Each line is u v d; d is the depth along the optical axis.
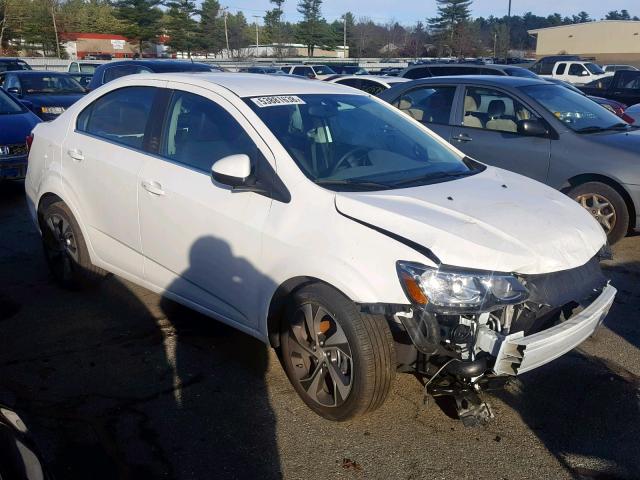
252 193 3.69
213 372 3.99
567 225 3.50
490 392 3.80
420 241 3.10
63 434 3.33
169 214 4.08
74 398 3.67
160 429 3.40
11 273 5.67
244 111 3.92
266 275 3.56
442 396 3.65
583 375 4.03
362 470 3.11
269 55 61.03
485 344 3.07
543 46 64.94
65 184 4.91
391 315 3.12
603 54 61.16
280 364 4.10
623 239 6.97
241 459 3.18
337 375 3.34
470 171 4.24
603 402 3.73
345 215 3.33
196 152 4.09
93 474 3.04
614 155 6.41
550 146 6.74
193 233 3.95
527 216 3.46
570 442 3.36
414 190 3.64
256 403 3.66
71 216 4.95
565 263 3.26
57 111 13.45
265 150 3.73
